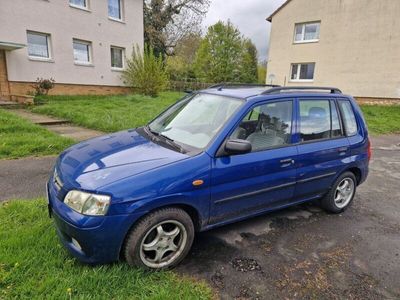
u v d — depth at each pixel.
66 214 2.48
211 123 3.29
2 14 12.69
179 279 2.66
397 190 5.46
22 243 2.78
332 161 4.00
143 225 2.60
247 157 3.17
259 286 2.65
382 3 18.12
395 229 3.92
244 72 46.19
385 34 18.34
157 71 18.19
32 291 2.28
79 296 2.29
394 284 2.80
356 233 3.75
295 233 3.64
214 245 3.26
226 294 2.52
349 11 19.31
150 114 10.98
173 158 2.84
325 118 4.00
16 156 5.80
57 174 2.89
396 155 8.34
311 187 3.88
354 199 4.93
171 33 31.00
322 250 3.30
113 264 2.64
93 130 8.73
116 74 18.41
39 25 14.07
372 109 17.64
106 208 2.42
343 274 2.90
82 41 16.34
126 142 3.31
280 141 3.52
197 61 44.84
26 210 3.46
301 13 21.23
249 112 3.29
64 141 6.74
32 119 9.62
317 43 20.88
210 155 2.94
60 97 14.66
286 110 3.60
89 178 2.57
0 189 4.27
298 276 2.82
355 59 19.64
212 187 2.94
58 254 2.71
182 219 2.81
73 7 15.40
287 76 22.69
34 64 14.14
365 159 4.50
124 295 2.37
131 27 18.81
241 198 3.22
